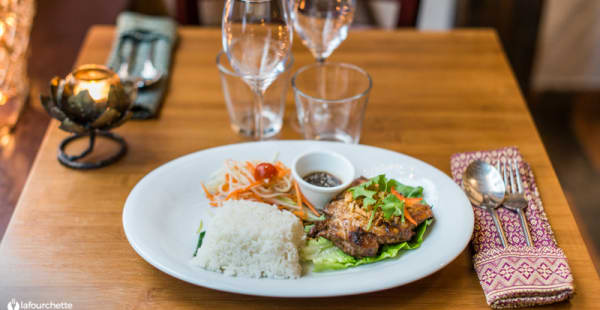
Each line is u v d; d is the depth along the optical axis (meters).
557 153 2.78
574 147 2.82
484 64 1.63
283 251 0.95
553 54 3.06
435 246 0.98
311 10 1.27
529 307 0.93
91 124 1.17
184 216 1.09
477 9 2.80
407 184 1.13
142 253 0.95
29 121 1.56
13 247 1.03
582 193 2.56
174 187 1.12
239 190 1.10
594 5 2.85
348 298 0.96
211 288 0.91
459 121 1.40
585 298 0.95
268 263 0.94
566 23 2.94
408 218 0.98
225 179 1.13
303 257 1.00
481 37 1.77
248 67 1.13
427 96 1.48
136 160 1.25
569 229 1.09
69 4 2.33
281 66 1.15
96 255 1.02
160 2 2.64
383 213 0.99
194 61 1.60
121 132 1.33
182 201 1.11
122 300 0.94
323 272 0.98
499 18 2.80
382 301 0.95
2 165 1.42
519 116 1.42
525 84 2.98
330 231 0.99
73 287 0.96
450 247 0.97
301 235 1.01
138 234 0.99
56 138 1.31
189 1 2.10
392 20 2.52
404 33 1.77
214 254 0.95
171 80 1.52
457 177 1.20
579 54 3.05
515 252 0.98
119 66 1.50
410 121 1.39
